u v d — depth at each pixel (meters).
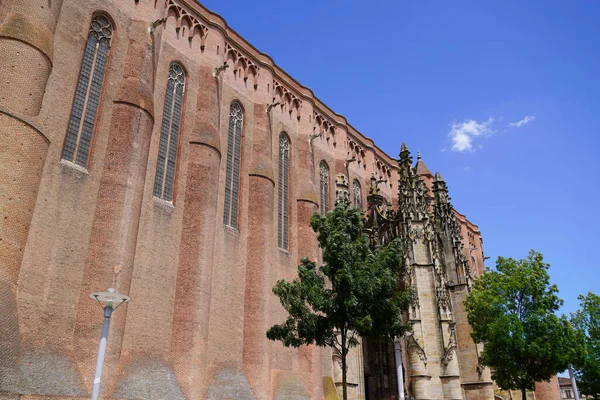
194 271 30.77
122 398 24.27
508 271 34.03
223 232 34.81
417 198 45.97
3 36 24.22
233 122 39.28
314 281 26.23
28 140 23.36
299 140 46.16
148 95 30.97
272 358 35.41
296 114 46.97
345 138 53.22
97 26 30.69
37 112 24.56
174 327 29.45
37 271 23.67
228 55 40.34
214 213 33.44
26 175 23.03
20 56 24.17
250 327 34.00
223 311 32.81
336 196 46.66
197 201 32.59
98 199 27.34
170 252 30.75
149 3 33.56
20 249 22.44
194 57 37.00
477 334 34.72
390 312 25.31
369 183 55.72
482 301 33.78
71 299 24.78
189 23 37.47
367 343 46.25
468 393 43.72
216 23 39.09
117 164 28.17
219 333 31.98
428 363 39.66
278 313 37.09
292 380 35.66
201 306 30.22
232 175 37.69
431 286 42.00
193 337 29.20
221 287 33.31
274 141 42.81
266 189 38.50
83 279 25.50
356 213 27.61
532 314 31.50
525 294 32.72
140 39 32.00
